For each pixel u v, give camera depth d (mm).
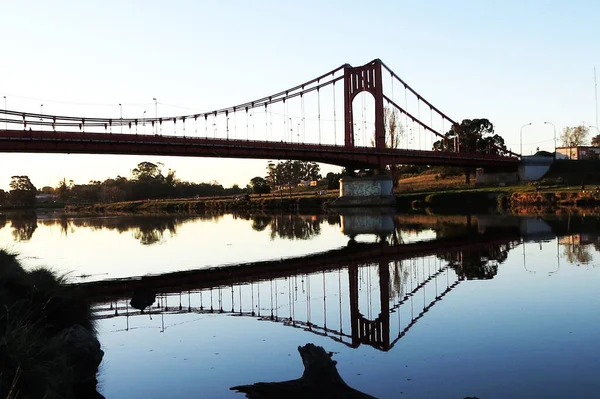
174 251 40656
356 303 20828
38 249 43281
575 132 171375
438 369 12750
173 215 104875
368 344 15047
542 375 12125
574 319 16547
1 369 9672
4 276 16266
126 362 14172
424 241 41656
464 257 31766
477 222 57625
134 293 24453
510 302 19203
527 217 60969
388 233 49469
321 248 40000
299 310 20031
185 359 14297
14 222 89688
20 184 180875
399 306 19844
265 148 77312
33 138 55562
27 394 9609
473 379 12039
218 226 66812
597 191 76938
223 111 80625
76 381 12570
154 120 71938
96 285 26703
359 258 33906
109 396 11961
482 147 124812
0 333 11867
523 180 114438
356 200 101312
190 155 70125
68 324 15656
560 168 115500
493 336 15164
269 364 13680
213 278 28203
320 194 125250
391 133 108688
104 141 60344
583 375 12039
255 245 43531
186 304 21781
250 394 11648
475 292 21375
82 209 160875
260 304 21344
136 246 44781
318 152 85125
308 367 12055
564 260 28328
